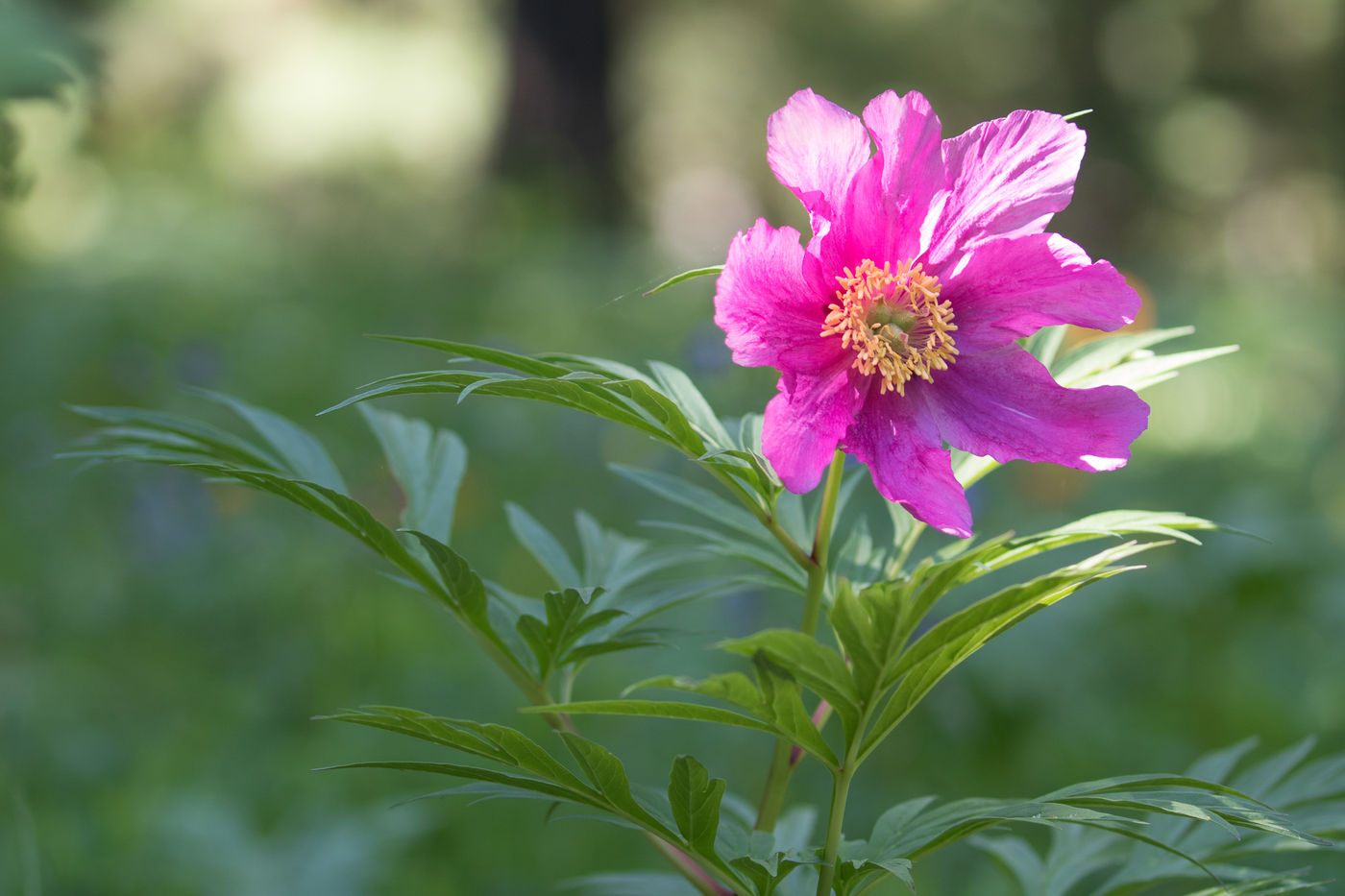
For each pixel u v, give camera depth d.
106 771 4.62
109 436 1.97
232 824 3.96
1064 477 7.02
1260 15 24.72
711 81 27.80
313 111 21.80
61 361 9.30
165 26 21.84
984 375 1.77
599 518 7.23
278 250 14.70
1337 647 5.21
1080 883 3.03
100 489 7.19
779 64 26.94
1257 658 5.20
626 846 4.51
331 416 8.60
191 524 6.35
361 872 3.82
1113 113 26.31
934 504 1.70
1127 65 26.02
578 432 7.91
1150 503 7.84
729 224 29.23
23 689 5.15
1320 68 24.80
